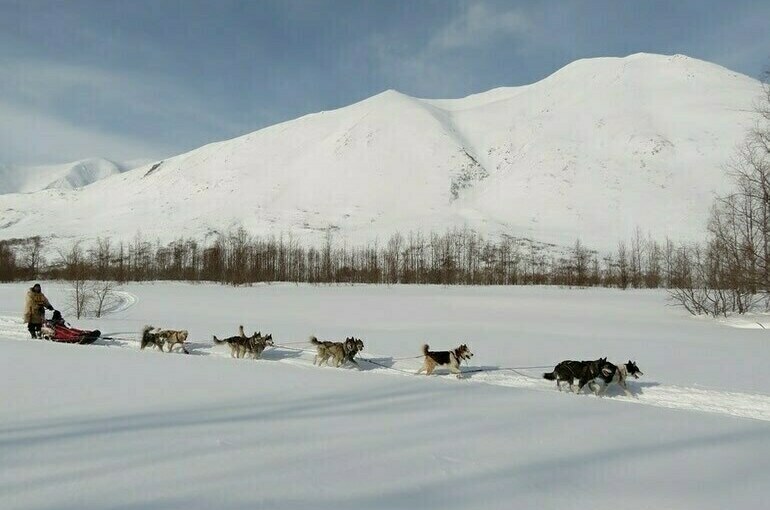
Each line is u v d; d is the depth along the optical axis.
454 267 78.19
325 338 17.14
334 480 4.41
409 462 4.92
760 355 14.41
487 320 23.70
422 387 8.74
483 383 9.46
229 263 72.12
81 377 9.12
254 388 8.41
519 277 75.69
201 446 5.26
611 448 5.52
